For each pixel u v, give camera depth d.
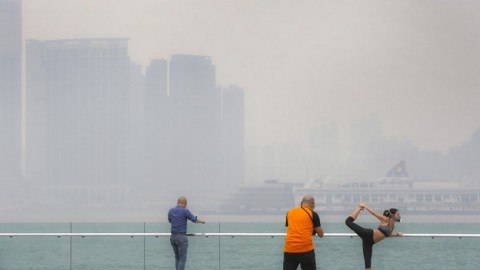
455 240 18.88
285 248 16.41
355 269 19.14
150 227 20.58
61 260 20.05
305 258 16.20
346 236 19.17
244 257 19.31
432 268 18.91
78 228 20.23
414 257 18.95
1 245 20.17
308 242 16.25
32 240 20.08
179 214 19.25
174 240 19.16
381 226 18.14
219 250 19.36
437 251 18.92
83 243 19.98
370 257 18.09
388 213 18.17
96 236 19.92
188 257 19.39
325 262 19.23
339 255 19.19
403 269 19.02
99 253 19.88
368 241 18.08
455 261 18.84
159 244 19.62
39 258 20.05
